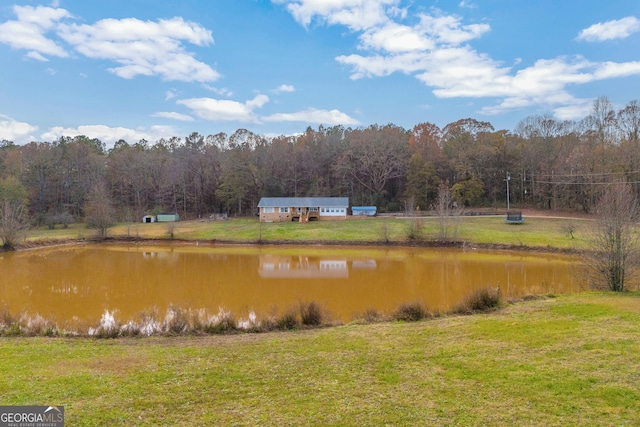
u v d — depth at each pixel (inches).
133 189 2915.8
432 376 309.6
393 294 784.9
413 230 1694.1
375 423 236.7
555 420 236.5
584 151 2223.2
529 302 586.2
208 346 411.5
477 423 235.0
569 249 1374.3
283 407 260.1
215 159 3026.6
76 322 581.9
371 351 377.4
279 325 505.0
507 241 1542.8
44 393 284.5
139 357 370.3
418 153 2672.2
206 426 236.1
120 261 1293.1
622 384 281.6
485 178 2603.3
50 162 2655.0
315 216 2284.7
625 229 649.6
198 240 1827.0
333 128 3555.6
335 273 1050.1
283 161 2910.9
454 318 509.0
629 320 445.1
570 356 341.1
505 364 328.8
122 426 237.5
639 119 2212.1
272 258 1357.0
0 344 425.4
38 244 1689.2
